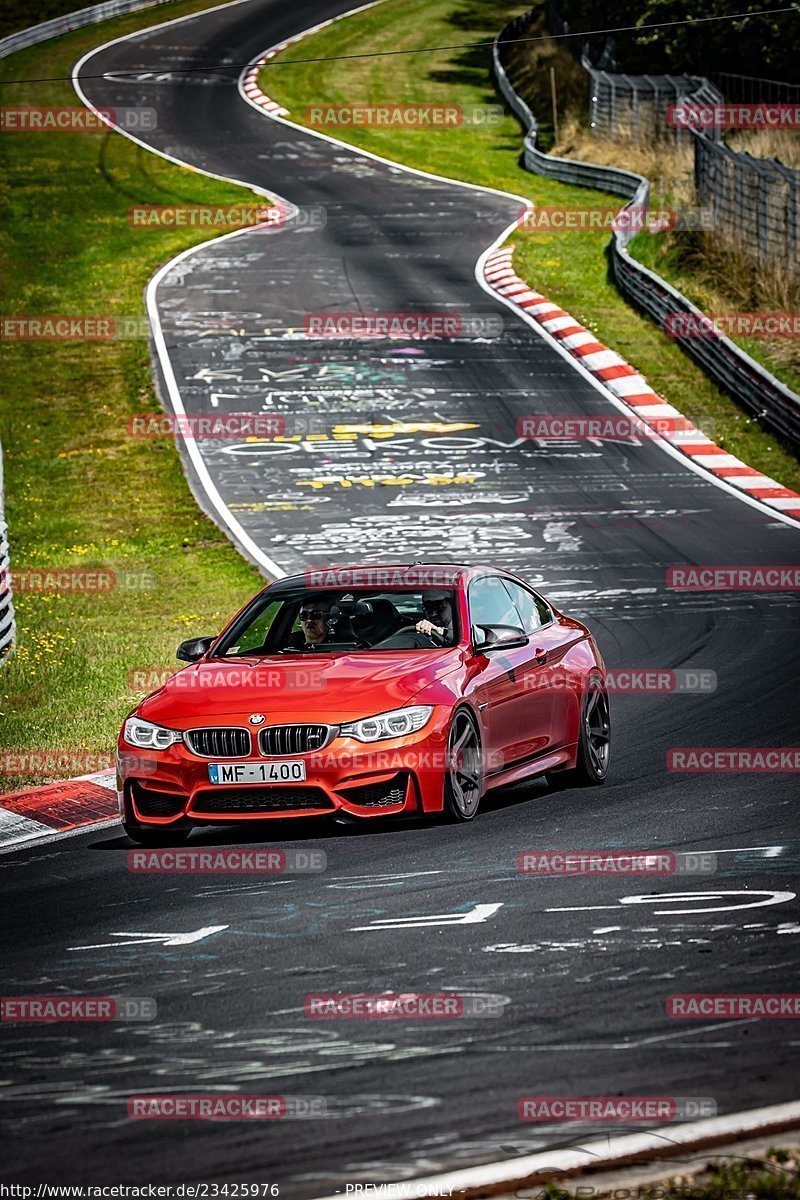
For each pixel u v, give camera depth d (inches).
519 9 4943.4
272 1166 297.0
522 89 3996.1
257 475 1658.5
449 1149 300.7
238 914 484.1
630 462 1657.2
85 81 4087.1
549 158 3245.6
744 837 552.1
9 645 1004.6
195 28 4687.5
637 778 675.4
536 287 2412.6
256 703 582.9
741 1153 291.9
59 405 1968.5
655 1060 343.3
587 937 439.5
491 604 665.0
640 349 2084.2
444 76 4197.8
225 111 3833.7
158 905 502.9
